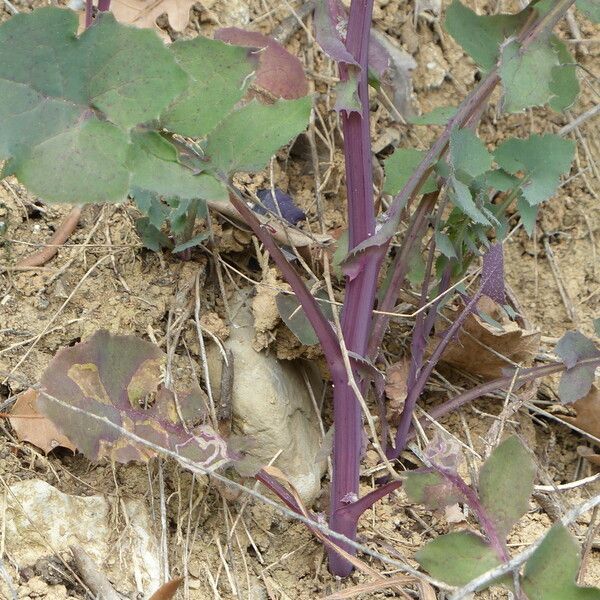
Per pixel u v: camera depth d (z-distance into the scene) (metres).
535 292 1.00
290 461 0.90
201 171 0.81
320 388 0.94
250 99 0.93
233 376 0.90
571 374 0.92
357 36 0.85
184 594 0.86
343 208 0.98
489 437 0.92
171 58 0.79
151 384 0.86
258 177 0.96
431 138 1.01
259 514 0.89
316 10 0.85
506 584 0.81
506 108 0.86
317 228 0.98
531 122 1.02
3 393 0.88
